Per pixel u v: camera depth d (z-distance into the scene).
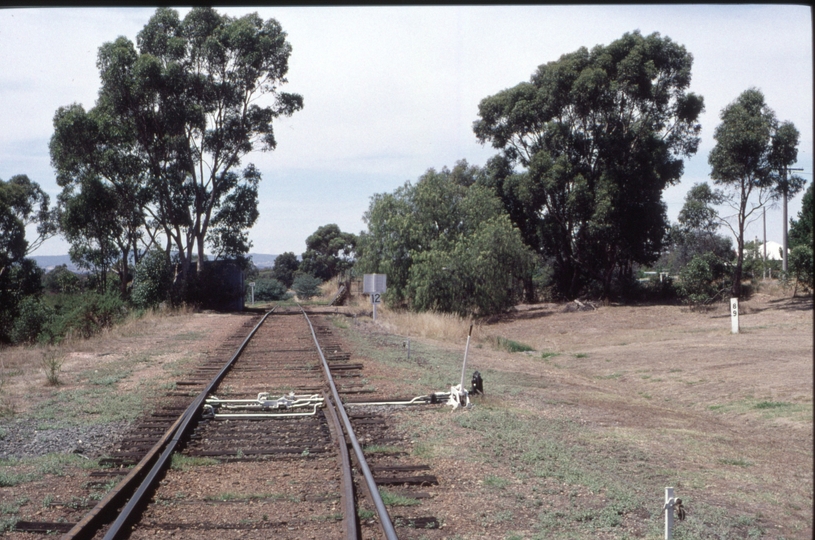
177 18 45.97
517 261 41.38
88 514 6.06
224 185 48.94
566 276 54.25
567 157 47.91
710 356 21.11
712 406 14.34
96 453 8.80
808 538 6.24
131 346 23.34
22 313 25.41
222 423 10.66
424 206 44.59
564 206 48.50
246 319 38.44
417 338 28.39
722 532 6.31
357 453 8.04
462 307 39.78
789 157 35.66
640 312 41.19
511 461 8.54
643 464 8.75
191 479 7.56
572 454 9.02
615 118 46.41
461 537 5.94
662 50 45.84
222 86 45.66
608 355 24.17
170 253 49.88
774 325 29.81
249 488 7.20
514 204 54.00
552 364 23.14
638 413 12.88
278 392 13.49
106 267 58.66
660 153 46.25
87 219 48.09
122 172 46.31
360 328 31.03
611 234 46.09
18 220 58.16
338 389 13.73
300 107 48.03
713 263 40.34
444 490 7.25
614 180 45.84
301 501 6.76
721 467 8.82
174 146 45.25
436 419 10.95
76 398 12.82
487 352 24.75
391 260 43.62
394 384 14.55
